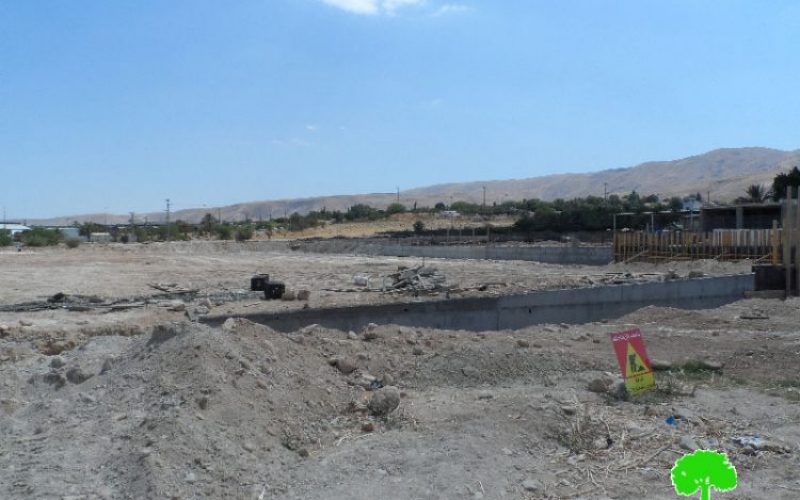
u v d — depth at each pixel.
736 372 11.68
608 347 13.27
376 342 12.22
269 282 25.66
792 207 27.30
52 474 6.36
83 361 9.22
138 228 101.44
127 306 21.05
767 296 24.55
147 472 6.19
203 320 15.41
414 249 62.44
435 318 17.36
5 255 49.62
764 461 7.44
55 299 22.52
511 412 8.19
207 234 93.81
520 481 6.69
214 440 6.91
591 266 44.50
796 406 9.45
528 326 18.33
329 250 70.69
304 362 9.56
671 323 17.47
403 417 8.29
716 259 38.94
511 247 55.59
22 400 8.34
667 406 9.10
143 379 8.14
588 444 7.61
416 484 6.48
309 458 7.19
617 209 76.81
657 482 6.82
